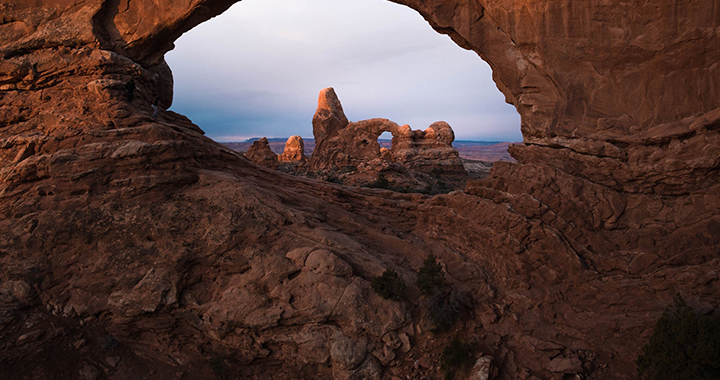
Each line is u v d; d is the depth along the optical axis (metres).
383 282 15.34
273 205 18.72
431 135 79.25
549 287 15.67
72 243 15.92
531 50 18.55
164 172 18.23
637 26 16.16
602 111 17.23
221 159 23.06
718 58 14.89
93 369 13.91
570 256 15.41
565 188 16.66
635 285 13.91
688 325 10.91
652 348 11.48
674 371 10.84
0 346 13.53
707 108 15.16
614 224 15.66
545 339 14.22
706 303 12.36
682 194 14.97
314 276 15.37
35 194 16.97
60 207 16.59
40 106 19.86
